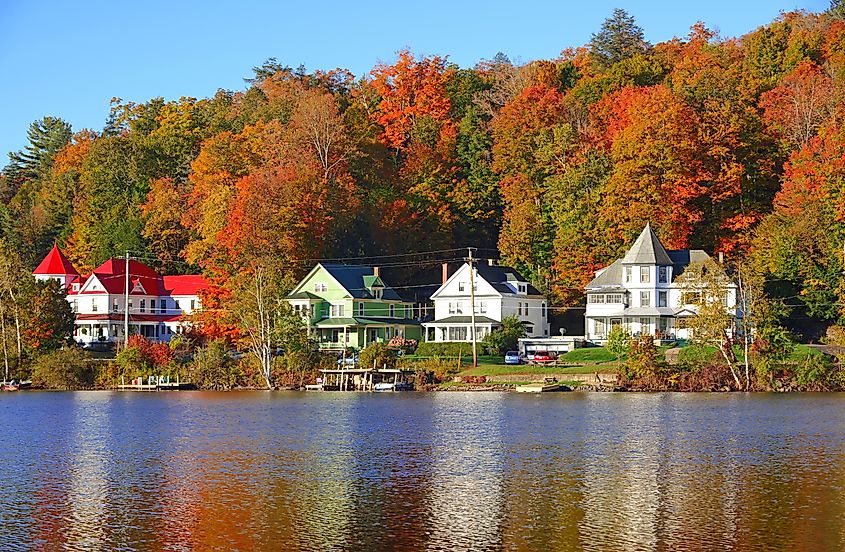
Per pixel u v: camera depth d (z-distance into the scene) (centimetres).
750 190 14125
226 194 14975
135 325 15875
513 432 7550
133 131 19975
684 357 11156
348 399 10656
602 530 4488
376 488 5422
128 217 17050
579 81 18350
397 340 13450
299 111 16588
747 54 16900
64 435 7719
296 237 14538
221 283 14012
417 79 18625
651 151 13762
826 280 12425
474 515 4778
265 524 4659
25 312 12825
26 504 5109
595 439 7100
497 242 16462
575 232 14450
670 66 17988
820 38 16662
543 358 12081
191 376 12381
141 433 7794
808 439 7006
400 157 17862
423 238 16025
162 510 4956
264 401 10575
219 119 19188
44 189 19612
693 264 11062
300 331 12369
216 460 6406
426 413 9012
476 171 16662
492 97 18975
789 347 10838
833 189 12788
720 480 5538
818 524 4550
